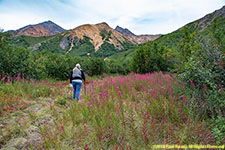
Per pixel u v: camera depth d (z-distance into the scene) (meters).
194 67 3.86
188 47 6.95
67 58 14.27
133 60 14.84
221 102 2.91
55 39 199.00
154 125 2.85
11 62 7.66
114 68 21.83
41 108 4.41
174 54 7.38
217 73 3.43
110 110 3.78
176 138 2.59
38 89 6.16
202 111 3.07
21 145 2.54
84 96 5.66
